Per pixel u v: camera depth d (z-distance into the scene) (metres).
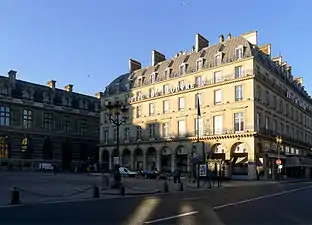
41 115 71.06
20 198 18.23
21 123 67.25
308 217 11.88
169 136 56.16
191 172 42.88
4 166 62.69
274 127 52.94
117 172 25.06
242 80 47.84
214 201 17.02
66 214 12.47
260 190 25.88
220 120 49.97
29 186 26.33
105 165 66.75
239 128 47.53
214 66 51.66
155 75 61.16
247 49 49.44
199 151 35.47
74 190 23.20
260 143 47.25
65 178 39.38
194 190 26.23
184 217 11.59
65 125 75.69
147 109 60.53
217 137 48.97
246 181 42.03
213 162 43.19
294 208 14.32
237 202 16.48
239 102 47.72
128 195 21.19
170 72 58.91
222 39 55.47
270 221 10.87
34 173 53.47
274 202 16.55
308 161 56.66
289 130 59.44
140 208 14.19
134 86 64.19
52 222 10.66
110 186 25.67
